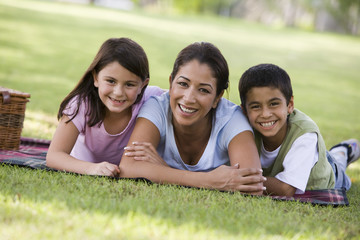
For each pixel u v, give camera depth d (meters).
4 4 26.11
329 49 27.48
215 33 27.98
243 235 2.86
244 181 3.96
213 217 3.15
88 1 45.34
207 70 4.02
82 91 4.45
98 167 4.08
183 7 44.59
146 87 4.61
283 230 3.06
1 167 4.09
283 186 4.22
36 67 14.58
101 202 3.20
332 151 5.59
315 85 17.27
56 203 3.06
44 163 4.41
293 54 24.12
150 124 4.34
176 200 3.49
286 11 42.69
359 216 3.67
